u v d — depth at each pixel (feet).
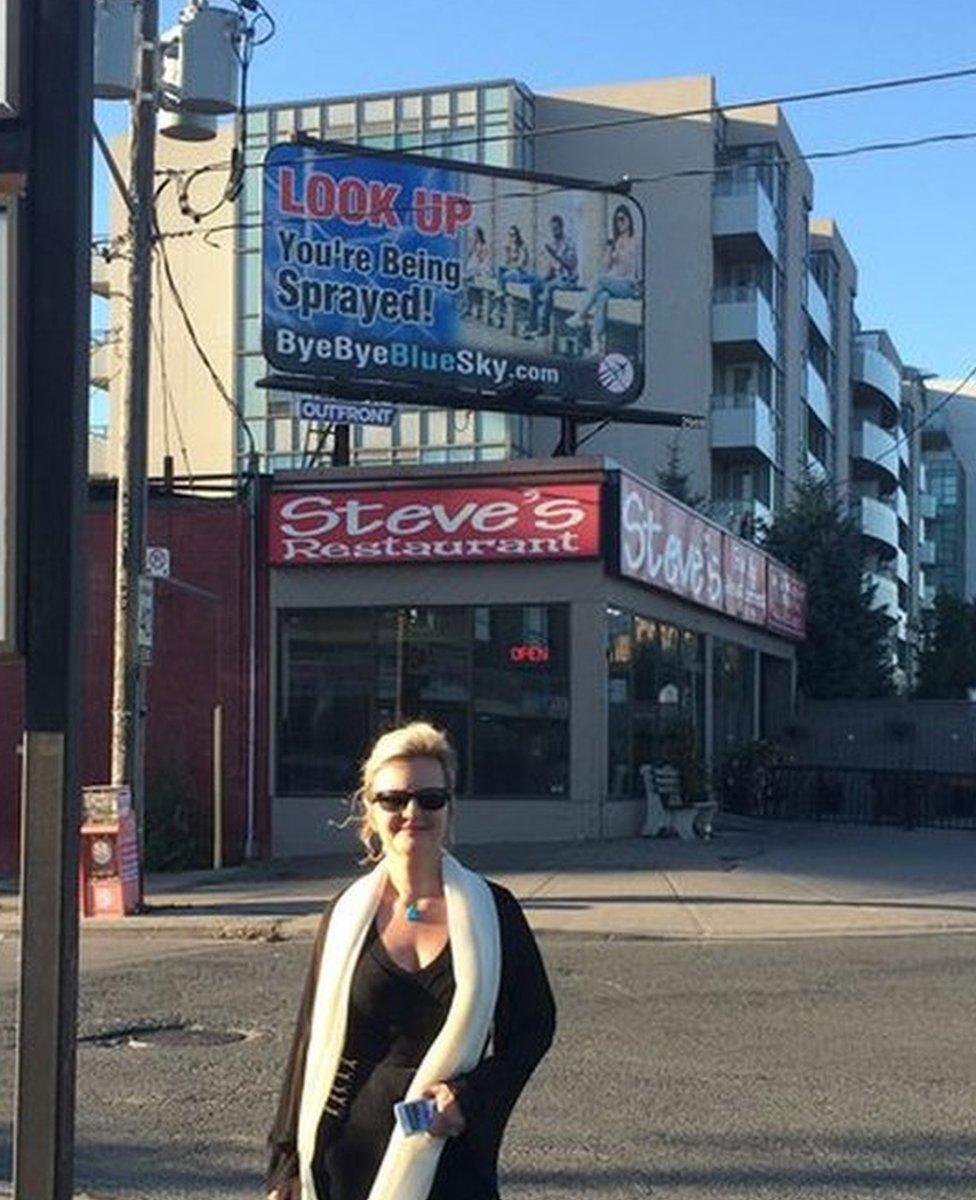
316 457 101.14
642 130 148.97
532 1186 21.77
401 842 11.86
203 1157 23.29
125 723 52.54
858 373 222.28
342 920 12.01
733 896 52.85
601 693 67.26
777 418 163.73
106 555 72.49
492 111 139.74
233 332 146.00
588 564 67.31
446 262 83.51
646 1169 22.57
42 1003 14.23
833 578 126.93
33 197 15.20
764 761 89.45
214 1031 32.55
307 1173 11.67
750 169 153.17
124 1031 32.55
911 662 206.59
